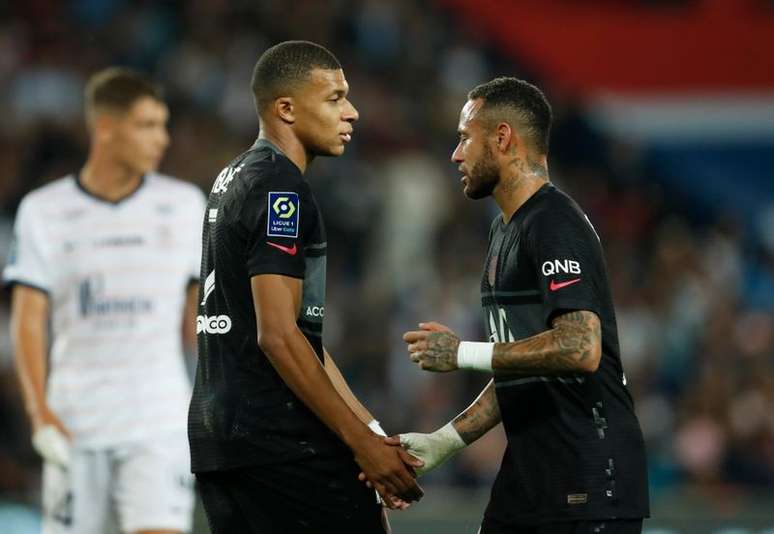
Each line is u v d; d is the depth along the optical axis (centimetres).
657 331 4428
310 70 1672
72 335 2228
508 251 1648
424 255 4500
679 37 5616
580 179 5288
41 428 2144
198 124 4644
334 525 1634
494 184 1691
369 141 4891
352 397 1812
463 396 3809
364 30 5316
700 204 5478
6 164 4253
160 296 2247
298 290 1585
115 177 2273
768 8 5641
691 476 3869
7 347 3659
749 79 5603
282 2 5181
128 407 2205
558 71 5584
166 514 2198
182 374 2267
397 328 4112
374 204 4559
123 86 2255
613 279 4638
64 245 2239
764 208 5478
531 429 1638
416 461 1638
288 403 1608
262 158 1633
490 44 5612
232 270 1614
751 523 2958
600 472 1602
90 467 2211
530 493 1636
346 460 1634
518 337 1644
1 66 4572
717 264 4994
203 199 2348
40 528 3012
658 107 5578
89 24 4862
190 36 4938
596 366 1555
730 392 4081
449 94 5269
